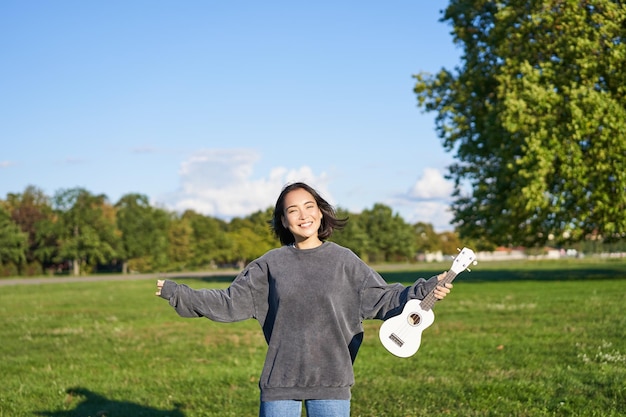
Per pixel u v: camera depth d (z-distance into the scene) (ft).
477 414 23.76
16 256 274.77
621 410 23.75
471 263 14.44
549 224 98.27
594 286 85.87
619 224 90.17
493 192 103.30
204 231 318.65
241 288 14.80
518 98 90.33
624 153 87.97
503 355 35.47
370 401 26.27
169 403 27.32
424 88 109.40
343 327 14.38
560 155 86.69
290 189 15.06
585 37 89.35
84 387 30.94
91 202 290.35
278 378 14.07
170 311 70.33
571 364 32.40
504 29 96.02
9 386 31.45
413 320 14.51
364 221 364.38
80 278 209.36
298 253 14.80
